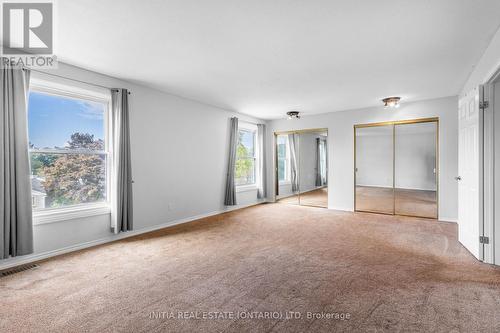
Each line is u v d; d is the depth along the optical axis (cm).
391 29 233
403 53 285
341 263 281
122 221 372
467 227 321
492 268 264
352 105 543
